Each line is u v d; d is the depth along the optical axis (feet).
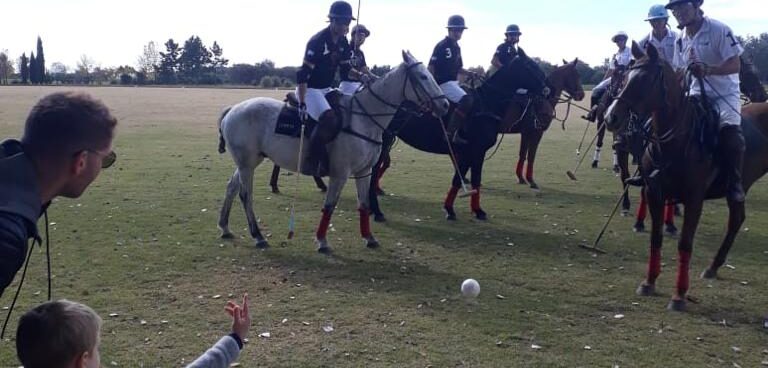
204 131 74.49
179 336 16.72
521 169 41.65
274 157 25.08
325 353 15.78
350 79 27.99
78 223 28.53
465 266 23.34
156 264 22.76
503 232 28.45
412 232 28.19
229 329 17.25
